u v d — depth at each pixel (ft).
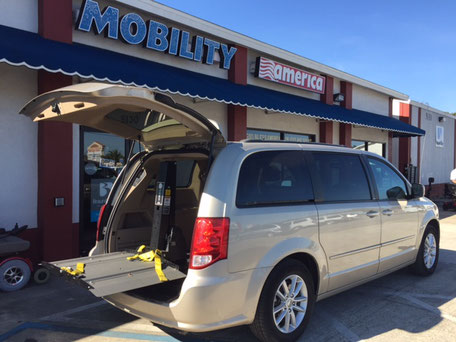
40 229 20.20
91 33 22.41
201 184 14.25
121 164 24.72
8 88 19.35
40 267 17.48
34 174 20.27
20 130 19.77
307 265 12.59
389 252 15.55
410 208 16.90
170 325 10.03
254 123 33.27
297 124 37.52
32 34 19.72
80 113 11.35
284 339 11.25
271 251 10.87
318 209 12.51
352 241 13.61
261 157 11.77
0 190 19.20
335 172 13.94
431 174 66.28
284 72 34.37
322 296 12.76
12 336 12.35
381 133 50.37
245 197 10.85
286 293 11.44
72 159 21.17
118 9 23.35
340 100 41.11
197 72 28.09
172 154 12.76
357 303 15.12
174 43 25.59
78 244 21.84
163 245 12.68
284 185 12.02
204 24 27.68
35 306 14.90
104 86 9.12
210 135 11.24
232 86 28.63
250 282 10.36
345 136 42.52
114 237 13.64
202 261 9.83
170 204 12.78
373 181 15.38
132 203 13.98
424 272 18.38
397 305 14.92
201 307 9.66
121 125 12.85
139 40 23.80
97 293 9.62
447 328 12.87
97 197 23.47
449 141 73.00
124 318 13.79
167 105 9.87
